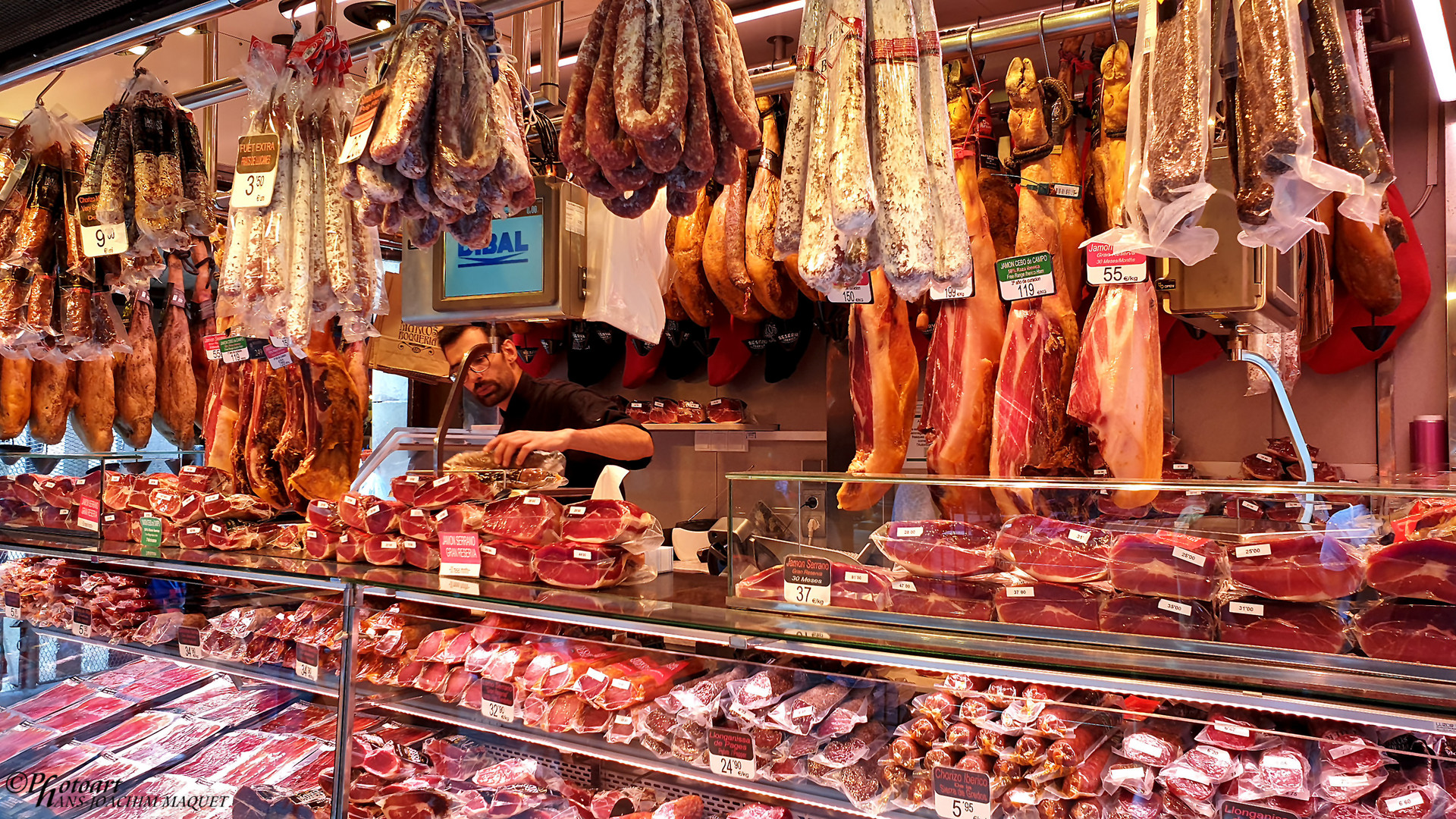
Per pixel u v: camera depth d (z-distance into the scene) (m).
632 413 4.74
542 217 2.19
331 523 2.42
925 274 1.53
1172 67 1.48
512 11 2.13
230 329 2.89
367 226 2.12
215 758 2.41
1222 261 1.81
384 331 3.16
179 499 2.63
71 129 2.86
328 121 2.28
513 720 2.04
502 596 1.97
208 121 3.02
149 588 2.63
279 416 2.93
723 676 1.86
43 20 2.46
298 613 2.34
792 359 4.36
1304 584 1.35
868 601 1.65
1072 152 2.53
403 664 2.19
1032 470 2.31
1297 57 1.37
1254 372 2.97
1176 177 1.43
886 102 1.58
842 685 1.76
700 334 4.43
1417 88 3.34
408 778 2.13
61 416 3.77
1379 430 3.37
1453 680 1.25
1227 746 1.49
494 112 1.85
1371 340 3.21
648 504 5.09
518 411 3.55
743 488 1.78
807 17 1.72
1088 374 2.20
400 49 1.83
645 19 1.69
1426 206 3.34
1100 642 1.48
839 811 1.72
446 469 2.47
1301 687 1.30
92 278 2.75
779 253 1.75
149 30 2.40
